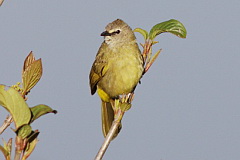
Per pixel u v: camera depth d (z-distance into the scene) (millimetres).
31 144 4500
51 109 4633
